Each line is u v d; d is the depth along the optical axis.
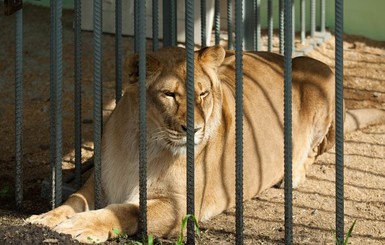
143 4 7.05
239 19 6.90
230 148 8.42
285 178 7.04
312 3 14.20
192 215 7.18
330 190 9.52
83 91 12.47
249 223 8.37
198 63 7.65
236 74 6.99
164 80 7.49
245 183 8.81
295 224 8.40
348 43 14.55
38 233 7.07
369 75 13.35
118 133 8.06
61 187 8.30
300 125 9.71
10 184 9.52
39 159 10.21
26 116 11.60
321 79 9.92
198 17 13.70
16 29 8.13
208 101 7.65
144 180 7.44
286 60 6.87
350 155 10.55
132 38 14.34
